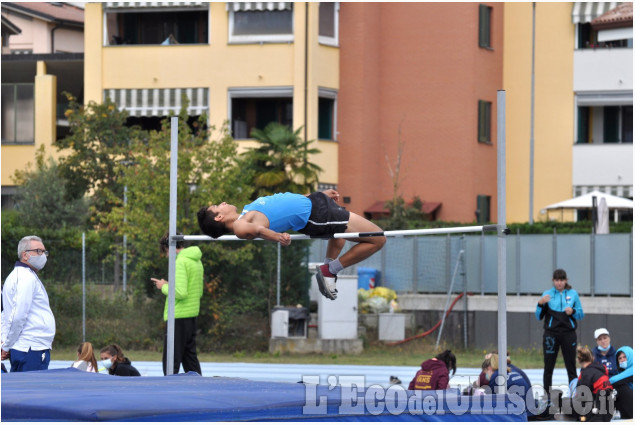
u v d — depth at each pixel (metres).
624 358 25.17
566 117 64.25
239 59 60.06
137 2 61.28
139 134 54.12
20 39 78.19
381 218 61.91
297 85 59.22
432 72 62.44
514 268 41.81
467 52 61.75
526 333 40.97
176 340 23.58
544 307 27.84
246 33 60.19
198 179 40.72
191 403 12.59
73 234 40.59
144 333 39.41
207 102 60.41
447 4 62.09
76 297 39.44
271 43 59.66
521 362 37.88
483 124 62.78
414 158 62.78
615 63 63.34
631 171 63.19
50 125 62.56
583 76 63.81
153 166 40.94
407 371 34.59
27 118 63.00
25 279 19.00
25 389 14.38
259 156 53.94
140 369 33.38
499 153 17.20
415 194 62.78
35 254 19.39
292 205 16.94
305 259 40.25
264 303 39.97
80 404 12.27
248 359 37.75
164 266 39.22
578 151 64.00
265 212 16.73
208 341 39.66
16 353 19.14
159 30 62.66
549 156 64.50
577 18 63.59
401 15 62.94
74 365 21.80
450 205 62.09
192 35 62.50
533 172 64.00
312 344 39.25
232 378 17.33
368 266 45.59
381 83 63.41
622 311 39.47
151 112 61.00
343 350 39.31
